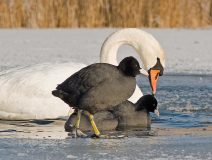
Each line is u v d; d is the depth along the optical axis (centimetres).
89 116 1121
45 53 2561
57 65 1396
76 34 3388
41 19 3694
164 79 1909
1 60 2319
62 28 3691
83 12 3684
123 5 3641
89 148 978
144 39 1391
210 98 1557
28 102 1332
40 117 1337
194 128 1189
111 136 1109
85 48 2769
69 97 1119
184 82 1842
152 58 1365
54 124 1260
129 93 1102
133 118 1214
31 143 1018
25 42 3016
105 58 1463
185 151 949
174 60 2391
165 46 2877
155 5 3669
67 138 1080
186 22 3756
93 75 1093
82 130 1184
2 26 3675
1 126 1226
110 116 1202
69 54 2534
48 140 1053
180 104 1470
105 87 1085
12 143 1016
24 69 1388
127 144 1016
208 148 974
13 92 1341
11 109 1339
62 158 896
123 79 1094
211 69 2139
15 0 3669
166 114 1355
